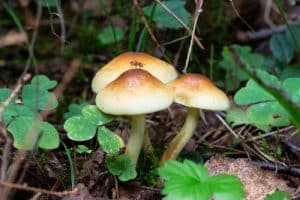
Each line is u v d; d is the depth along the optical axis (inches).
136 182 14.4
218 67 20.8
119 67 14.1
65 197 13.3
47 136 12.6
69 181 14.1
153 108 12.9
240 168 14.7
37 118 12.5
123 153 15.1
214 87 13.8
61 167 14.5
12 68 21.9
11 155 14.0
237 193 12.0
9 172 13.0
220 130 17.3
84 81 20.6
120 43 21.4
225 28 22.0
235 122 15.5
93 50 23.0
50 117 17.7
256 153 15.9
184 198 11.9
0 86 20.5
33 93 13.6
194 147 16.4
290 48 21.1
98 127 13.3
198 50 20.7
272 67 20.9
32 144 12.4
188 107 14.4
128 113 12.8
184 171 12.3
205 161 15.8
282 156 16.0
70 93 20.2
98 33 23.5
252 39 23.4
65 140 15.9
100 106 13.1
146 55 14.4
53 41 22.7
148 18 18.6
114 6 23.5
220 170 14.7
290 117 12.8
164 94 13.1
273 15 24.1
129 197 14.1
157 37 20.5
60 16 16.2
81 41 23.0
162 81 14.1
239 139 16.2
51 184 14.1
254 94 14.0
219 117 16.3
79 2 23.6
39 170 14.1
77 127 13.1
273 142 16.4
